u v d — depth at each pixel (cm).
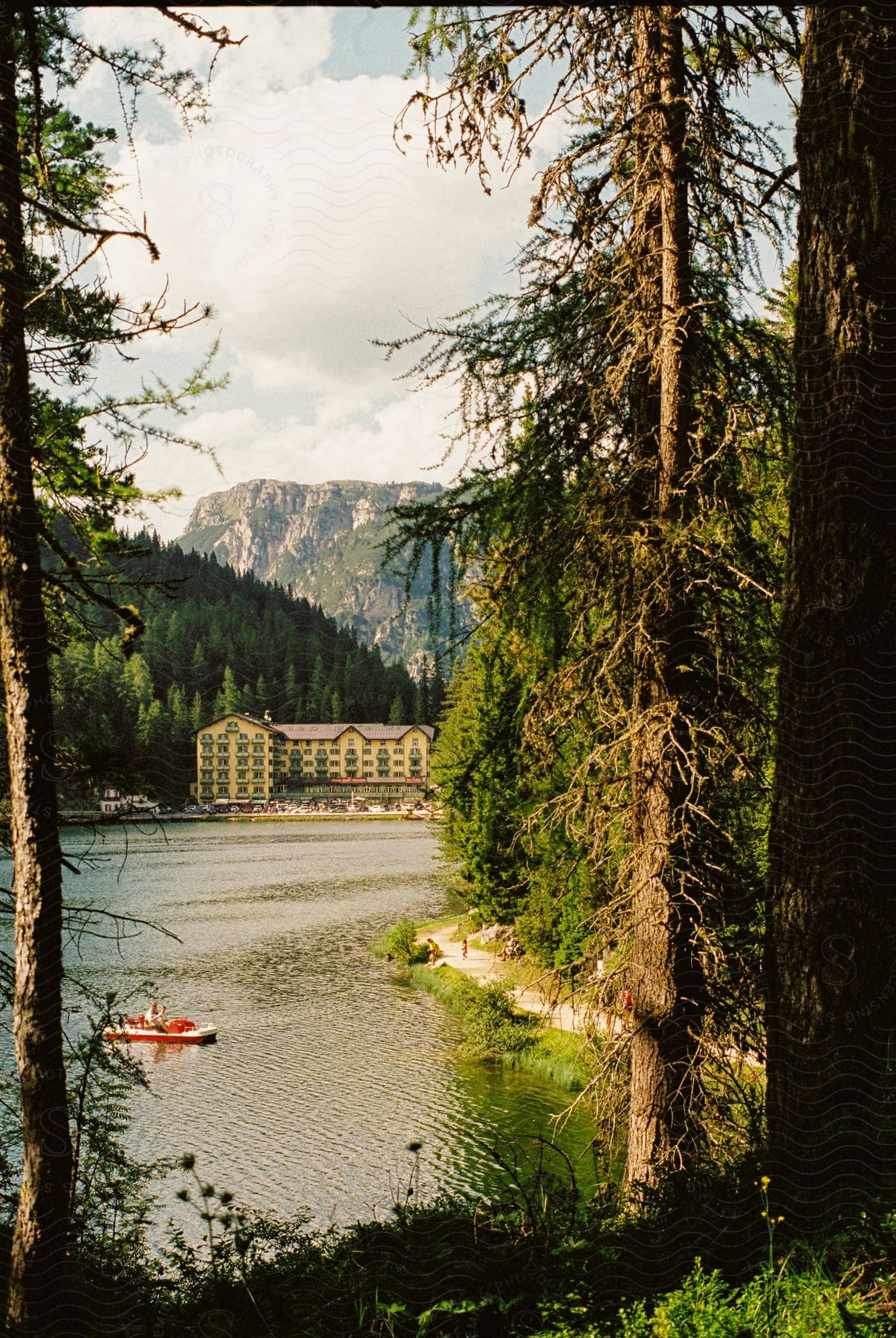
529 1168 1520
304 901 5259
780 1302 439
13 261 550
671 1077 718
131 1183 819
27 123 627
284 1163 1822
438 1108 2119
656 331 723
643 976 741
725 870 726
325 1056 2562
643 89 716
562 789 837
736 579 711
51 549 610
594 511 746
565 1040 2372
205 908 4969
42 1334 525
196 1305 599
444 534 764
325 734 14912
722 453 695
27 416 559
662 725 707
